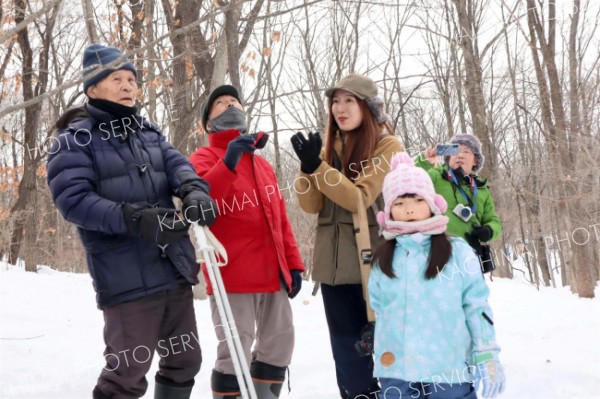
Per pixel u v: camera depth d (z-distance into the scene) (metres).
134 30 10.11
